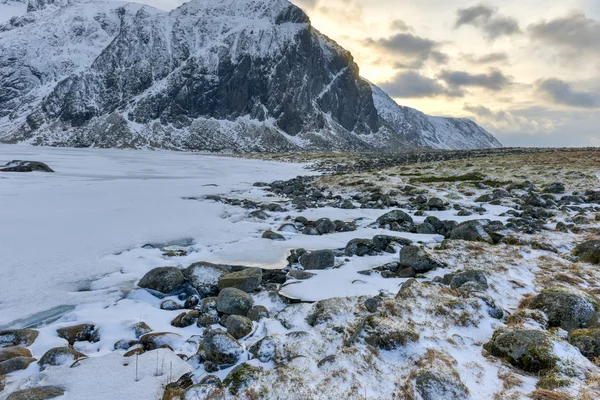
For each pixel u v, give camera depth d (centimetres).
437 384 555
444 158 7762
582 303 782
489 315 830
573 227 1783
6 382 639
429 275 1193
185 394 575
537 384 567
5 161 6038
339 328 793
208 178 5088
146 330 876
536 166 4447
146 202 2744
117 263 1399
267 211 2675
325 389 564
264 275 1315
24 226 1852
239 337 816
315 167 7931
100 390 609
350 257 1501
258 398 550
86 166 6206
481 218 2164
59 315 980
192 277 1202
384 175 4559
